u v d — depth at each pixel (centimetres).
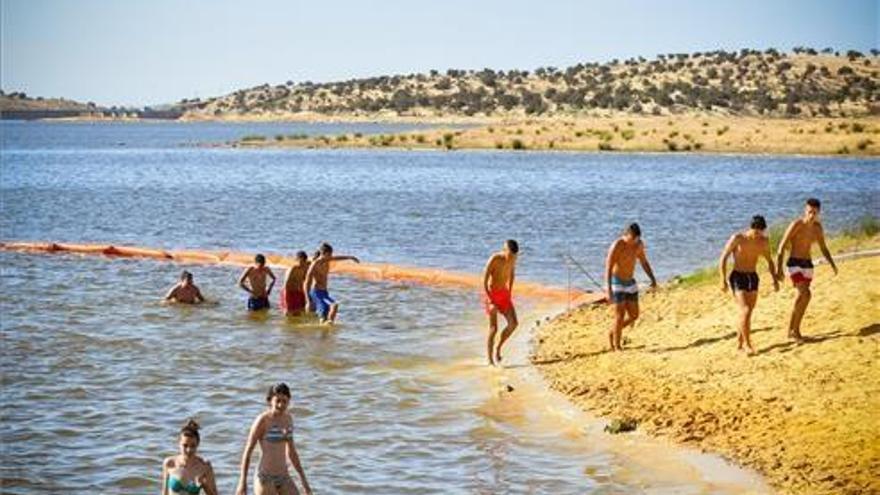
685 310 1970
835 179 6994
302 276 2334
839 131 10519
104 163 10506
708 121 12044
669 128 11344
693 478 1234
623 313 1766
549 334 2008
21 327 2211
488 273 1806
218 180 7650
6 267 3142
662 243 3709
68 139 19388
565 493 1225
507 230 4191
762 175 7412
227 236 4134
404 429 1485
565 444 1396
